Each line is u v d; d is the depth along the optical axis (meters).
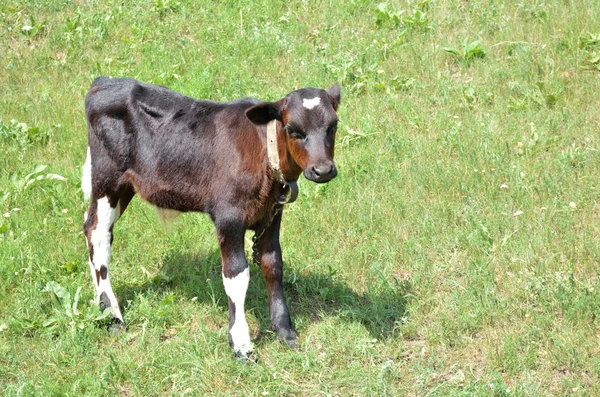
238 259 6.02
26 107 10.02
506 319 6.34
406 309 6.55
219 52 11.14
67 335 6.24
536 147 8.62
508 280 6.78
